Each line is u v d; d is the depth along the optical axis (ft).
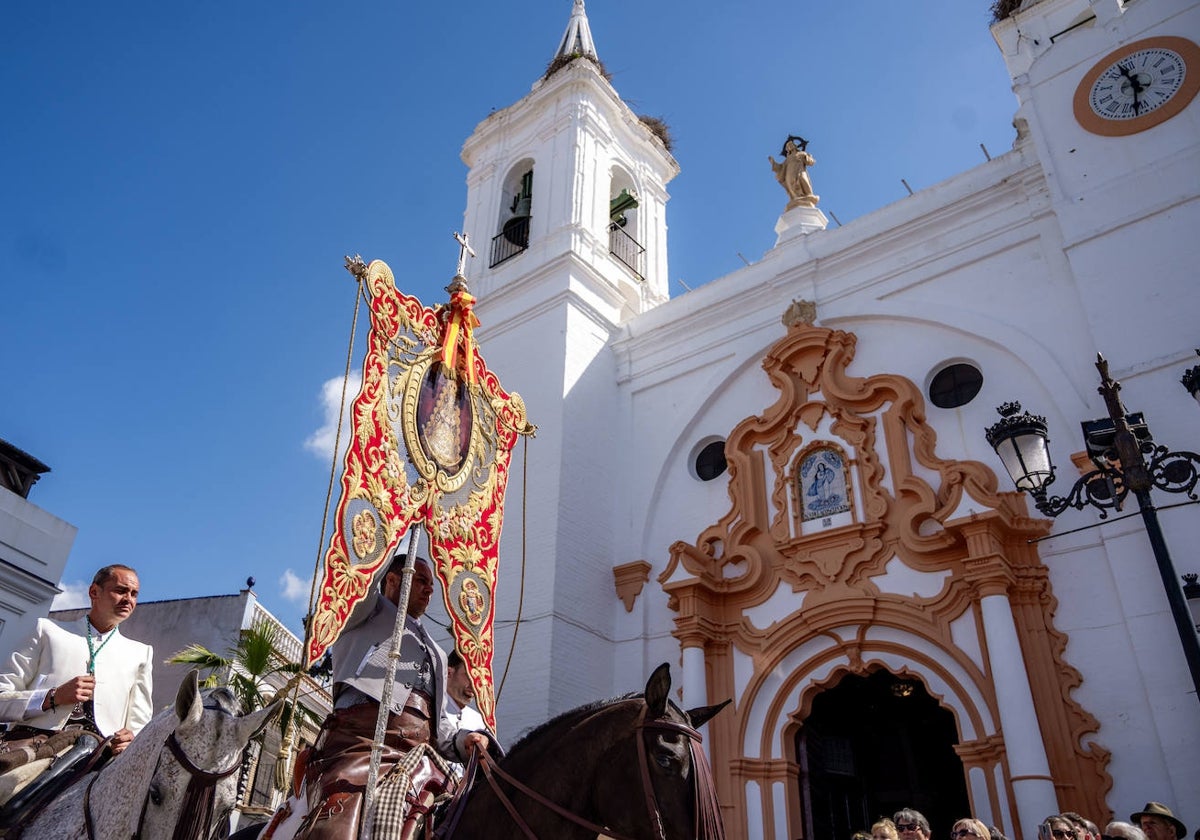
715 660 44.06
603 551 50.42
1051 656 34.96
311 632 14.17
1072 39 44.83
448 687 18.67
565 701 44.21
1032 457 24.48
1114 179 40.42
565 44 78.07
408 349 18.90
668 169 75.51
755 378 50.93
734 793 40.40
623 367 57.52
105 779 12.91
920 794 48.73
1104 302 38.40
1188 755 30.45
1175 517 33.42
